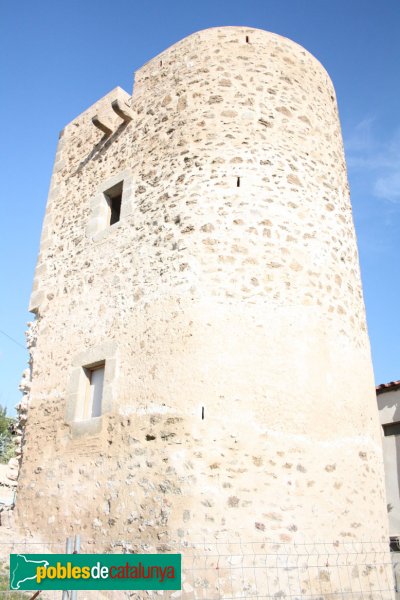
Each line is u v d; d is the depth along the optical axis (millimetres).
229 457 5613
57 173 10023
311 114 8047
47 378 7910
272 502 5516
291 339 6320
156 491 5703
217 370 5980
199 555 5211
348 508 5914
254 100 7645
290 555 5340
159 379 6227
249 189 6965
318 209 7340
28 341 8742
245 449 5668
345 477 6055
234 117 7469
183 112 7773
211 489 5465
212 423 5746
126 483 6020
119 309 7168
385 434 10922
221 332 6164
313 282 6785
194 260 6582
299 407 6047
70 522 6477
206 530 5297
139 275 7109
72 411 7188
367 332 7469
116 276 7457
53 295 8500
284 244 6793
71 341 7742
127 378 6598
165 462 5758
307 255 6898
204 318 6230
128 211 7762
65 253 8688
